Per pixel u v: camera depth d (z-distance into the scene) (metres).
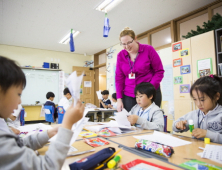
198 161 0.53
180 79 3.05
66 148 0.41
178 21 3.65
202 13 3.20
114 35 4.57
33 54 5.67
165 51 3.78
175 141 0.79
